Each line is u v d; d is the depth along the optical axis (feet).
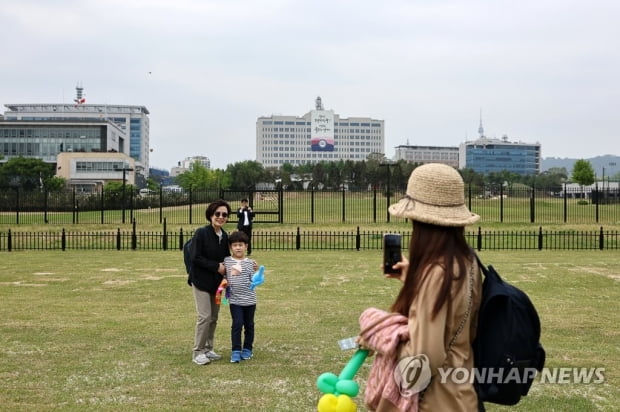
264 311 35.01
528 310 9.30
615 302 38.04
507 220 101.30
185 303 37.93
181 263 59.00
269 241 80.64
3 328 30.40
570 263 58.03
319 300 38.65
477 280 9.43
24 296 40.45
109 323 31.73
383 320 9.67
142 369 23.29
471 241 78.79
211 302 24.27
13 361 24.35
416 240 9.56
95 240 81.61
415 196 9.73
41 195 138.82
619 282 46.37
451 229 9.52
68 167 314.76
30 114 490.90
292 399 19.81
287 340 27.99
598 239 81.25
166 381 21.79
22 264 58.23
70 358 24.84
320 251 70.49
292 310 35.29
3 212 128.36
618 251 69.92
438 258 9.21
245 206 68.90
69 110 517.55
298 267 55.57
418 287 9.11
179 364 24.00
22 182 273.33
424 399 9.16
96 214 123.95
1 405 19.12
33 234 84.94
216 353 25.79
